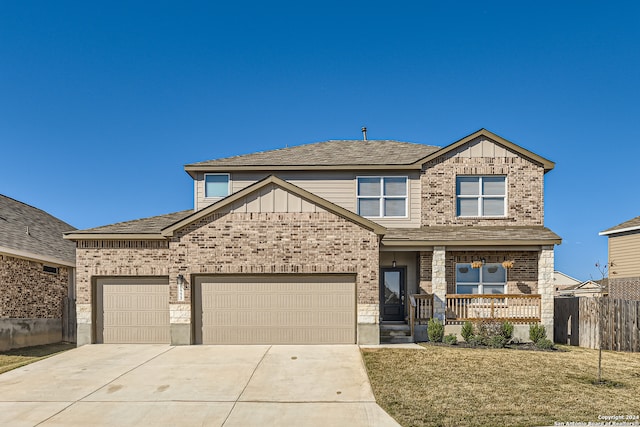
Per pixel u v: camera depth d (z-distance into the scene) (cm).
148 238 1448
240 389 912
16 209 2109
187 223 1364
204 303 1377
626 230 2197
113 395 879
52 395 881
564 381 964
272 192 1378
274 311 1375
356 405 816
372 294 1355
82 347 1364
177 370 1056
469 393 872
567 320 1595
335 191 1717
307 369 1058
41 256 1666
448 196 1672
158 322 1441
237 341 1367
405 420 735
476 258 1588
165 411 791
